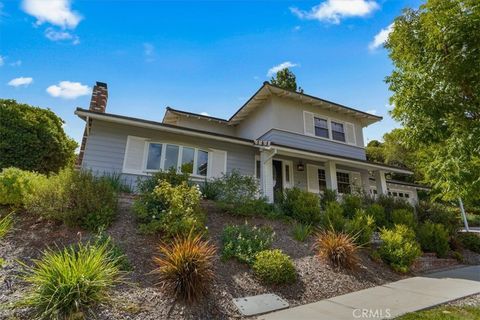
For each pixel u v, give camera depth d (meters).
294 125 14.10
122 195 8.32
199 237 5.88
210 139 12.15
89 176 7.08
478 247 11.12
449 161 4.34
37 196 6.10
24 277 3.96
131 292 4.34
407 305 4.77
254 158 13.10
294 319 4.15
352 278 6.26
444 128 4.73
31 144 10.86
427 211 12.30
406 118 5.25
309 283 5.68
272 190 11.05
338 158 12.86
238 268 5.73
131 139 10.67
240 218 8.58
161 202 6.99
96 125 10.31
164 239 6.04
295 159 14.54
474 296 5.38
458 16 4.28
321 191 14.62
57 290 3.66
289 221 9.11
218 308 4.39
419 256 8.22
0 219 5.94
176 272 4.53
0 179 6.43
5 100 11.28
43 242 5.35
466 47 4.23
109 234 5.87
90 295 3.88
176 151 11.30
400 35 5.29
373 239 8.99
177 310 4.13
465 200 4.74
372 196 12.83
